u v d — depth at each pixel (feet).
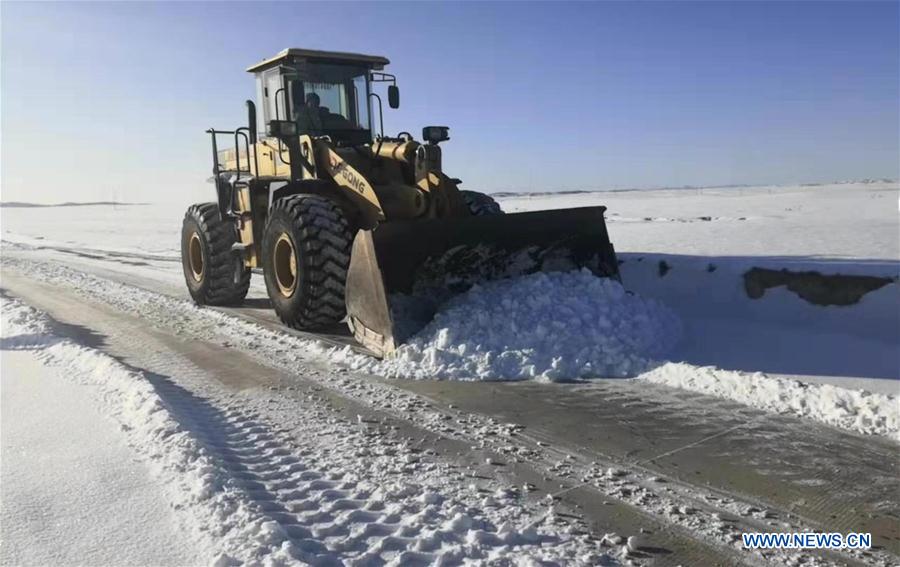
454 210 20.89
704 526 9.23
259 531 8.66
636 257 24.61
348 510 9.66
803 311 19.49
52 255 56.18
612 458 11.59
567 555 8.45
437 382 16.31
